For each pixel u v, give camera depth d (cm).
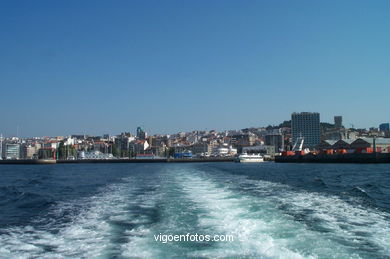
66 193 4188
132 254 1469
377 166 12319
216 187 4153
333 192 3638
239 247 1502
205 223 1991
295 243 1550
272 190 3828
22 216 2592
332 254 1409
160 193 3612
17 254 1553
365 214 2289
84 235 1839
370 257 1381
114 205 2855
